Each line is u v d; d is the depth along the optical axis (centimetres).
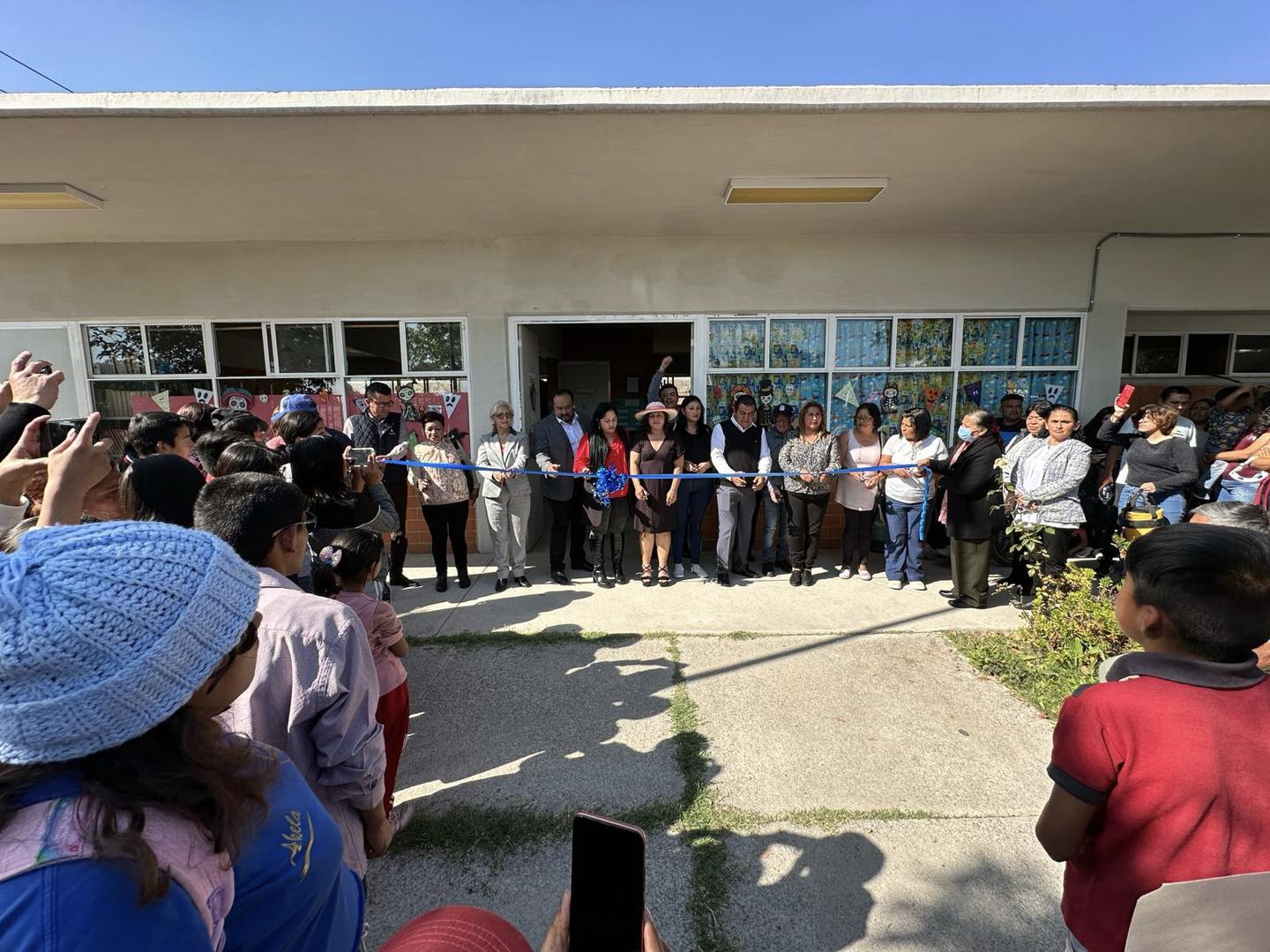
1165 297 623
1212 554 104
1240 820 98
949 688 346
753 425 559
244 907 76
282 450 310
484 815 249
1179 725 101
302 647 149
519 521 540
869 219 564
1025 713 319
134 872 60
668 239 619
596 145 409
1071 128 388
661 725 313
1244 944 88
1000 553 554
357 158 420
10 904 58
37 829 62
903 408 645
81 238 588
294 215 530
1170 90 358
